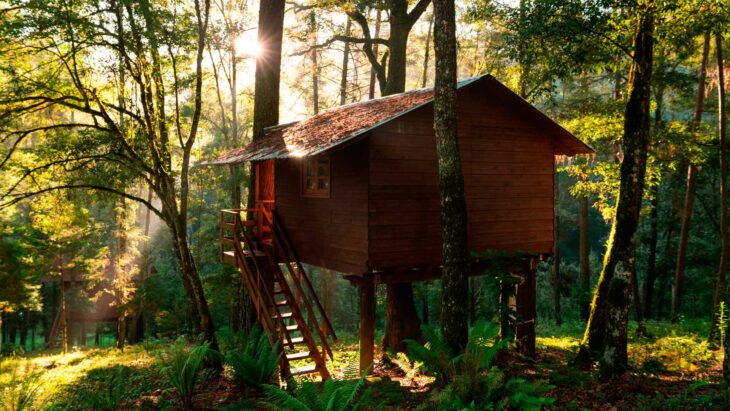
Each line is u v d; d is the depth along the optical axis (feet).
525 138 44.45
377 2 64.13
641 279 93.97
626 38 37.42
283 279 44.09
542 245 45.55
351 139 34.14
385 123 36.19
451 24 30.50
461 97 40.78
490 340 27.58
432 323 95.45
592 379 32.14
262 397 33.50
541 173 45.52
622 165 33.68
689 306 87.71
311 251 44.19
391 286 48.52
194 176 82.07
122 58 40.93
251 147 49.34
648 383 30.58
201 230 86.38
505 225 43.34
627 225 32.71
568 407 26.58
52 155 51.83
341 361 47.44
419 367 32.76
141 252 96.63
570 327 67.92
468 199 41.27
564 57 37.01
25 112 43.37
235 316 68.28
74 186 41.81
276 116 55.93
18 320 126.82
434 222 39.19
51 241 82.79
